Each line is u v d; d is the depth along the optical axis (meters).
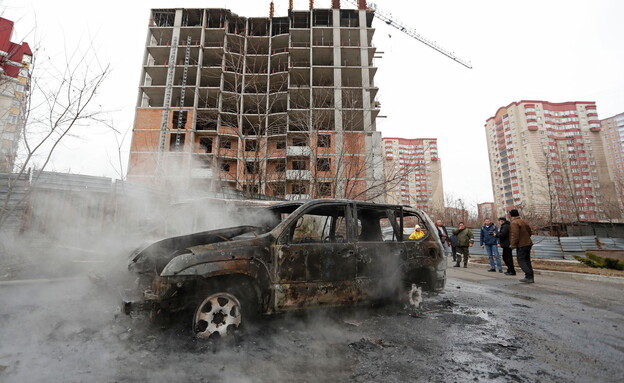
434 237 4.68
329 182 11.16
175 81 36.03
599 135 61.50
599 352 3.02
